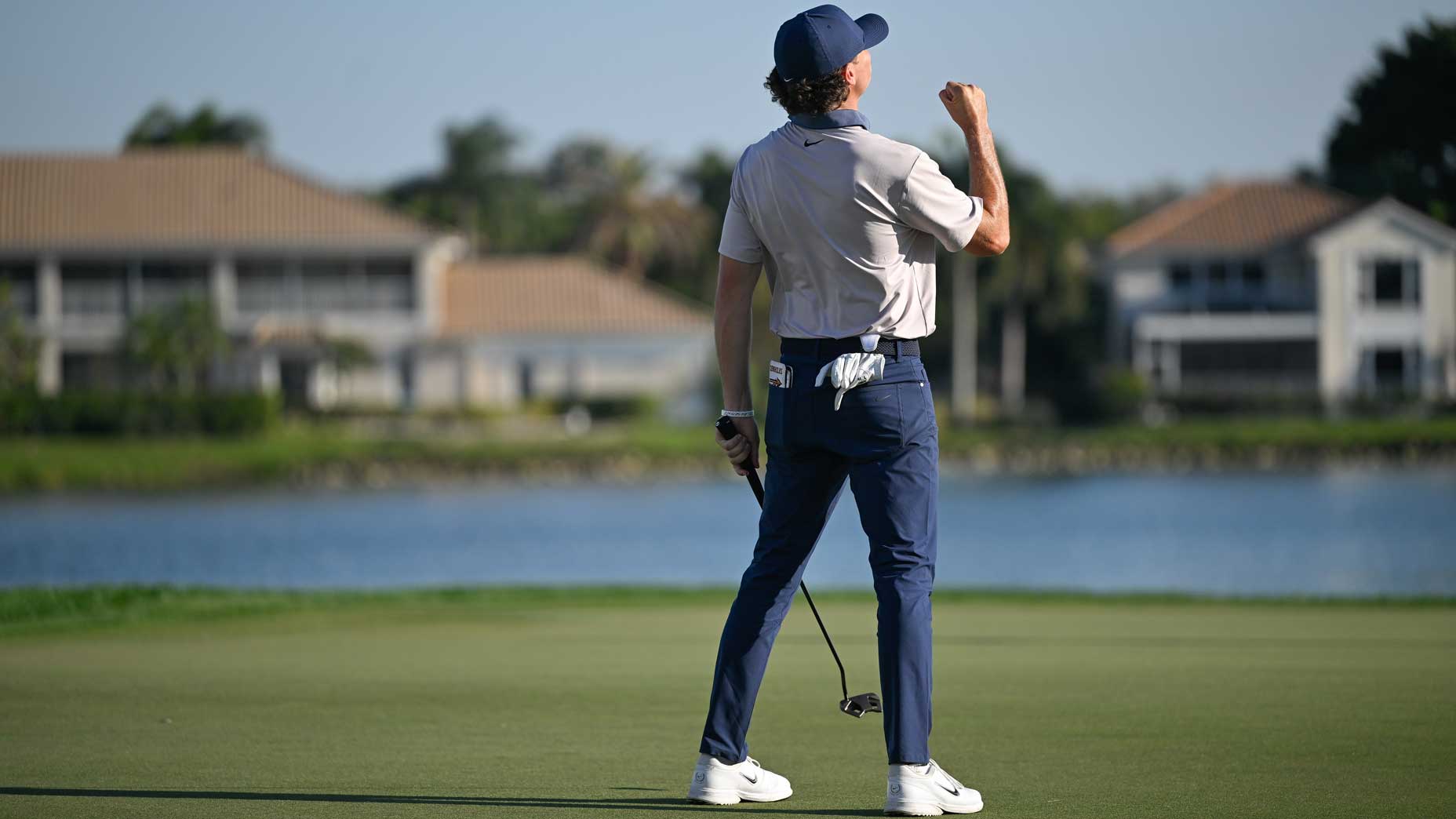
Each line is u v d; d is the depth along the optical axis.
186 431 181.00
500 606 35.81
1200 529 120.81
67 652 25.81
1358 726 16.97
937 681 21.16
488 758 15.45
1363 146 173.50
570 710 18.78
